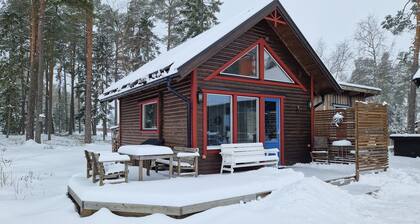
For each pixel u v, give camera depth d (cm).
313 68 1021
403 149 1331
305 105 1042
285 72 1001
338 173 834
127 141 1200
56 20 2070
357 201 636
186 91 816
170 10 2644
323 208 545
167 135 892
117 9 2655
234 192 557
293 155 1003
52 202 596
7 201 582
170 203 491
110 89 1257
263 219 476
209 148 805
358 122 849
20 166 1060
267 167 810
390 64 3109
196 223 469
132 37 2656
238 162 773
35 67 1964
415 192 737
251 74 923
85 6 1703
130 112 1177
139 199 501
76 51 2977
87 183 601
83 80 3105
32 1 1914
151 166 841
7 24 2069
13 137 2433
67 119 3728
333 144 1010
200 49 747
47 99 2969
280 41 998
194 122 782
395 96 3219
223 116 847
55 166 1095
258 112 923
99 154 582
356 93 1429
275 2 878
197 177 681
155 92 961
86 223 472
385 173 904
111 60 2903
